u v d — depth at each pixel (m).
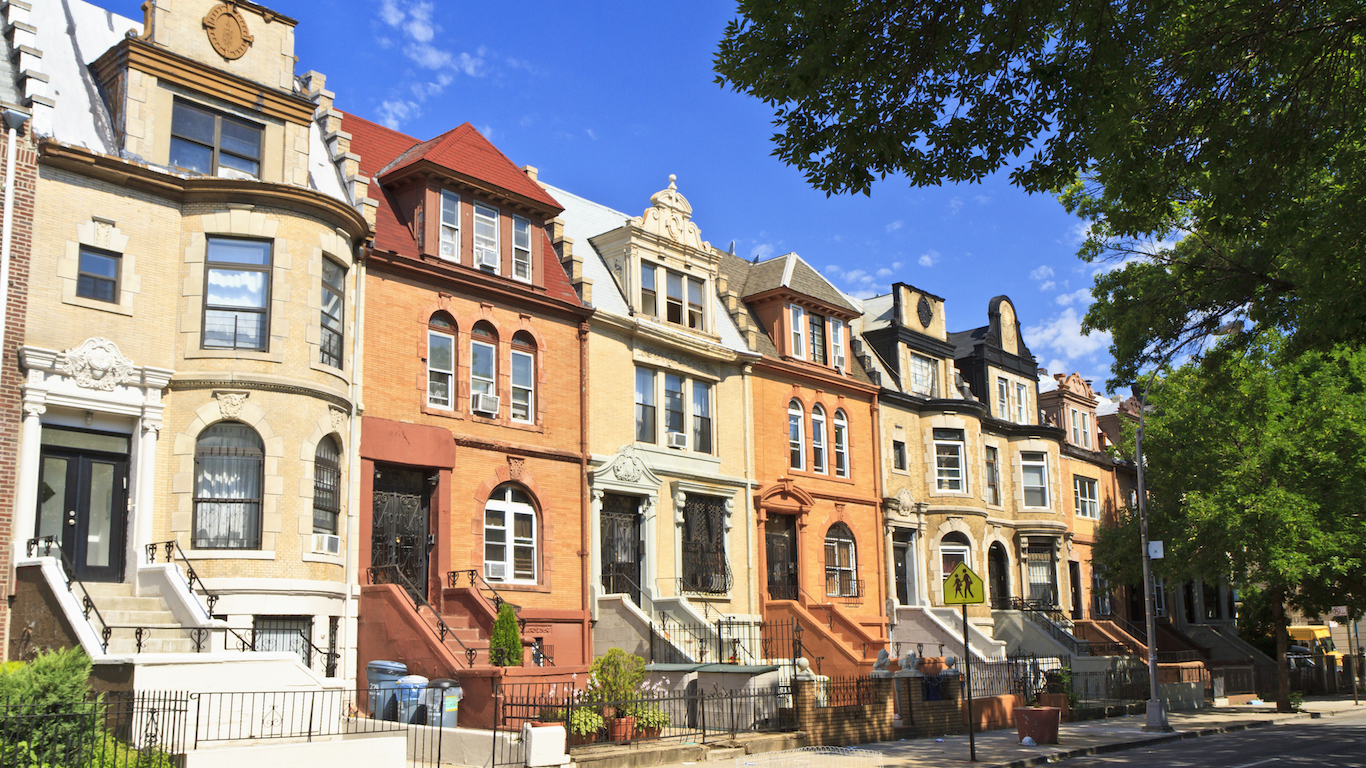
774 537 31.88
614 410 27.36
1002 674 30.69
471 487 23.59
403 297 23.02
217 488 18.75
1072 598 44.25
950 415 38.94
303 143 21.41
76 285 18.02
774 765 18.05
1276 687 44.19
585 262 28.53
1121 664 36.19
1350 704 39.28
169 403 18.70
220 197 19.42
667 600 26.69
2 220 17.30
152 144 19.30
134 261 18.69
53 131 18.19
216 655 15.31
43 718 12.20
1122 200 16.67
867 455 35.75
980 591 19.98
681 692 23.31
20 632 16.28
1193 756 21.47
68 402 17.55
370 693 19.33
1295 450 32.03
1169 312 23.94
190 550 18.25
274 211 19.78
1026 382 44.56
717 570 29.45
